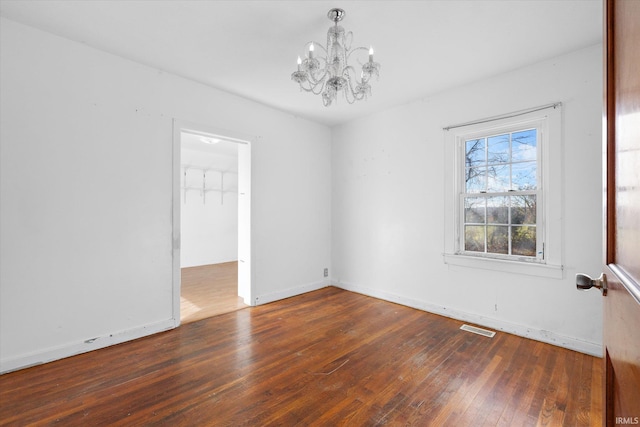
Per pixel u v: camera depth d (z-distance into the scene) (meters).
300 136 4.01
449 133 3.12
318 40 2.27
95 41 2.31
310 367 2.12
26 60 2.11
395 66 2.63
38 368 2.09
